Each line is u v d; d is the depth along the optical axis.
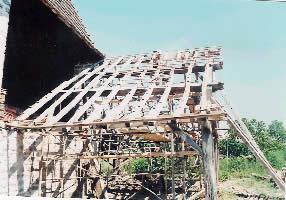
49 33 12.67
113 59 14.23
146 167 23.31
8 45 12.99
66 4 13.23
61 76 14.77
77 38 12.80
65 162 12.73
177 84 10.20
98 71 13.01
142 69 12.07
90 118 8.18
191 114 7.19
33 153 10.34
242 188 20.22
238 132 9.45
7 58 12.97
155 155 12.17
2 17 9.29
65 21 11.45
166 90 9.40
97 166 14.43
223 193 18.72
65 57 14.43
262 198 18.05
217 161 12.35
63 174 12.48
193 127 12.77
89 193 14.34
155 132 10.69
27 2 10.55
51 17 11.48
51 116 9.11
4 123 8.49
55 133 11.86
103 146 15.67
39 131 8.90
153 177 18.53
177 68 11.73
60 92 12.29
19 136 9.42
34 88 13.89
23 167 9.69
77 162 13.72
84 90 10.53
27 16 11.62
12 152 9.08
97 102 11.69
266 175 24.28
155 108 8.07
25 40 13.20
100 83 12.59
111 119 7.82
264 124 38.81
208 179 7.19
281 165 34.06
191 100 10.65
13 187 9.05
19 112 12.15
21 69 13.45
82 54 14.13
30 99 13.60
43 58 14.34
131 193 17.41
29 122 8.77
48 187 11.22
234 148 32.66
